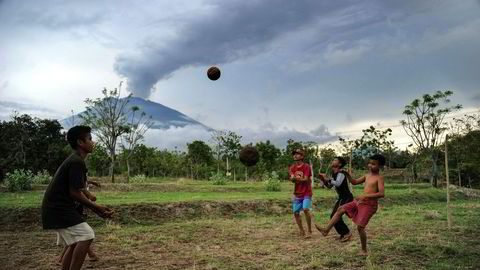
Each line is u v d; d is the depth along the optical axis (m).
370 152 47.34
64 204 4.88
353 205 7.41
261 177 48.31
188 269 6.41
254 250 7.82
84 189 5.28
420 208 17.47
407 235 9.00
